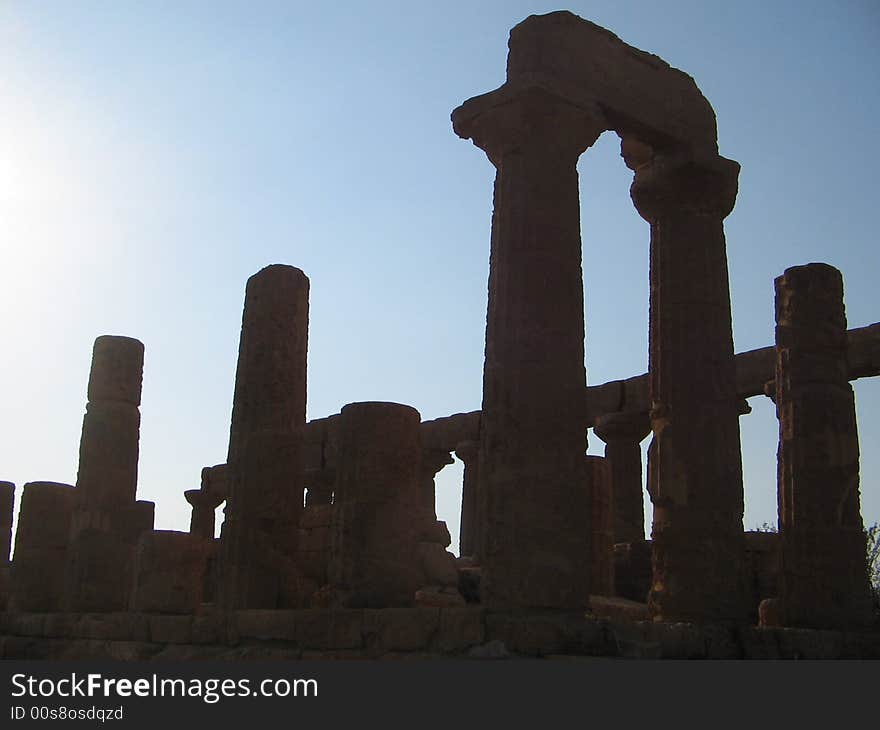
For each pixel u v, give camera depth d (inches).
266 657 531.2
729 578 555.2
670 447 576.4
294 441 648.4
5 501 1141.1
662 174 603.5
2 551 1127.6
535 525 482.6
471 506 1049.5
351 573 553.9
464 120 546.0
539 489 486.6
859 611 598.9
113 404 848.9
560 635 460.8
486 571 486.6
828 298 643.5
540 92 522.9
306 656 513.3
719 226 608.7
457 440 1084.5
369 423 574.6
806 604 602.2
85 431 846.5
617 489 975.6
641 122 579.5
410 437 581.3
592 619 474.3
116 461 837.2
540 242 512.7
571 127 532.7
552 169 523.2
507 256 515.5
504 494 488.1
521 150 524.4
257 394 649.6
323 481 1132.5
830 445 620.1
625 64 578.9
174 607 671.1
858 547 611.2
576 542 488.1
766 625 657.0
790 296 650.8
